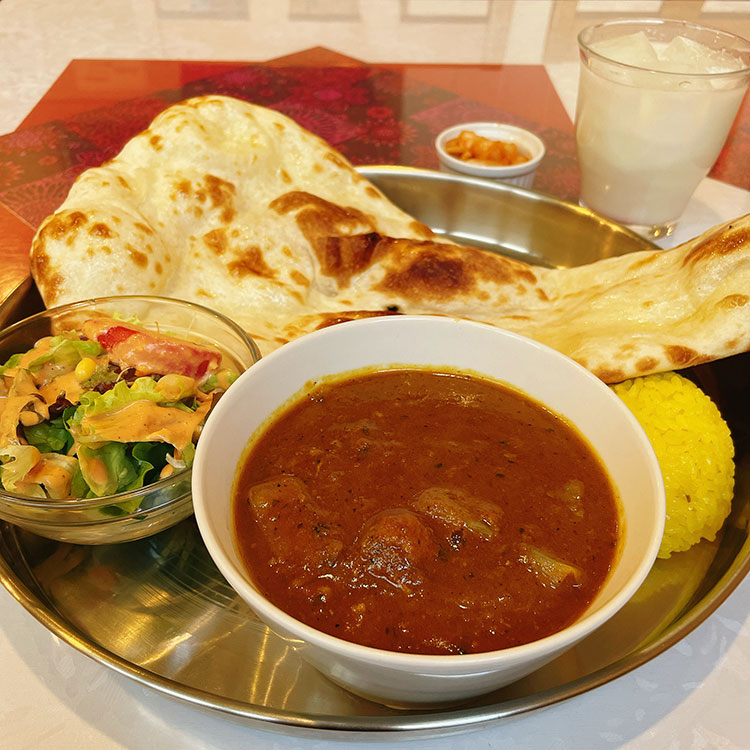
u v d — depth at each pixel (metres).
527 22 0.77
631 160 0.40
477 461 0.25
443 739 0.22
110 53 0.66
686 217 0.45
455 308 0.36
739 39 0.44
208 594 0.26
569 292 0.36
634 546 0.21
